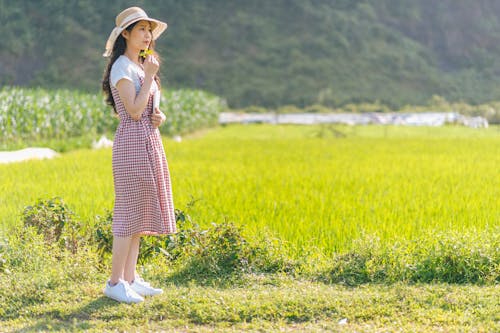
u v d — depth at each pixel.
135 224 5.64
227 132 32.88
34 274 6.04
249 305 5.41
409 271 6.32
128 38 5.75
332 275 6.42
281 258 6.80
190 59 61.44
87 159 16.31
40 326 5.12
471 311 5.30
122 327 5.11
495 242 6.60
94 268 6.56
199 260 6.71
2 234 7.06
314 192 11.18
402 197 10.62
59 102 23.84
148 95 5.59
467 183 12.27
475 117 37.56
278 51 63.59
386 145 22.23
